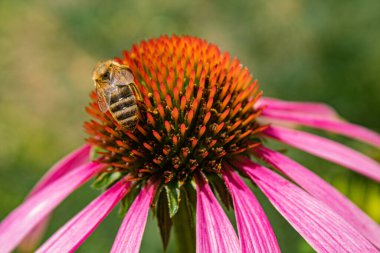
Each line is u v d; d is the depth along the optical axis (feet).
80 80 1.48
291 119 0.60
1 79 1.45
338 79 1.00
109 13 1.41
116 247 0.49
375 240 0.50
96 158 0.55
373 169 0.56
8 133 1.21
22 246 0.62
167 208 0.52
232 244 0.48
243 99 0.54
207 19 1.38
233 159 0.53
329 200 0.51
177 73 0.54
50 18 1.54
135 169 0.52
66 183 0.55
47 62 1.50
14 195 1.02
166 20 1.39
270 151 0.54
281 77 1.09
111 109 0.51
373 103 0.94
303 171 0.53
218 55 0.56
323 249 0.48
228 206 0.51
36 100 1.42
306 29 1.13
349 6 1.08
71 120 1.38
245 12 1.31
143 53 0.56
